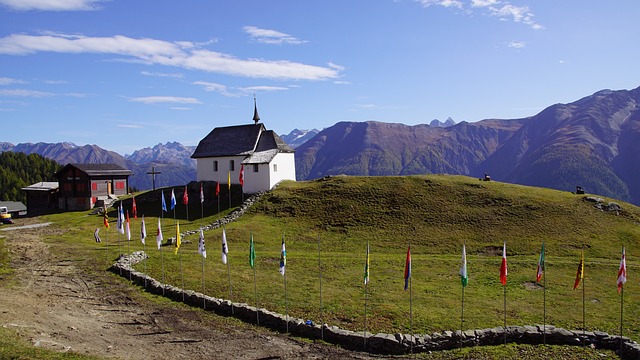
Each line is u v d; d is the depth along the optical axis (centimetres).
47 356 2241
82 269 4459
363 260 5150
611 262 5194
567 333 2961
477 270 4856
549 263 5112
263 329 3075
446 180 8050
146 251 5309
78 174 9800
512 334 2955
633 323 3416
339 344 2859
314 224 6725
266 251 5544
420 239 6094
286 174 9094
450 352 2786
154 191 9294
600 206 6850
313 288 4016
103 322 3059
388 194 7525
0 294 3456
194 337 2894
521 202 6988
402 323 3209
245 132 9425
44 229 7281
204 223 7162
